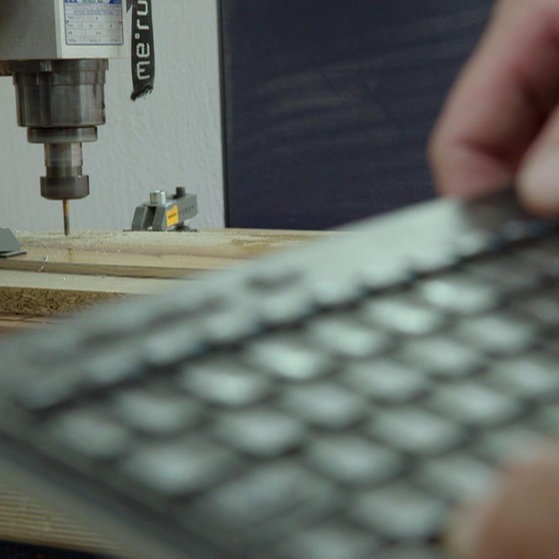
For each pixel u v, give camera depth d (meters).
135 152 1.78
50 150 1.17
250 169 1.58
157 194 1.30
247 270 0.32
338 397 0.25
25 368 0.24
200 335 0.27
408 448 0.23
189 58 1.70
